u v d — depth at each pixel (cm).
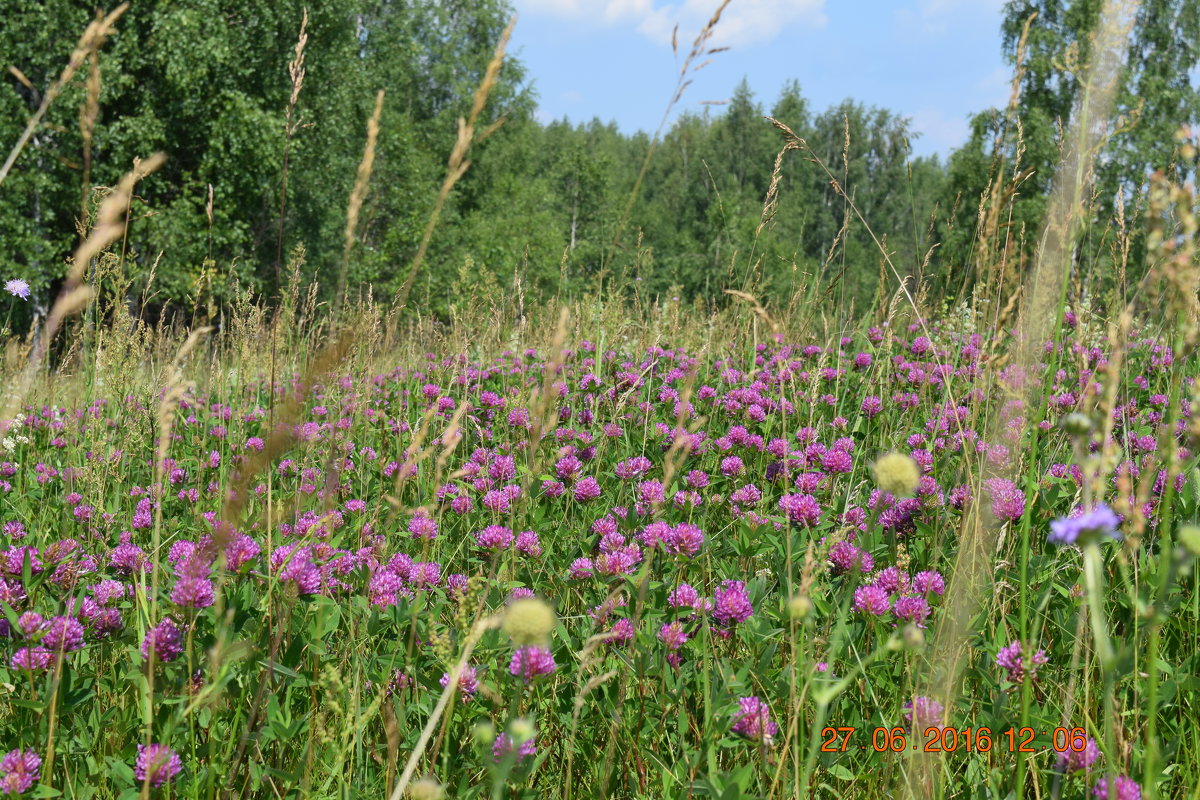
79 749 182
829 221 5894
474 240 3534
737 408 396
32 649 177
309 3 2227
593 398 411
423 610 200
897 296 396
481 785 162
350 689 186
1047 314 169
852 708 184
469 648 128
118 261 328
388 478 330
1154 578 166
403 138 2945
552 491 296
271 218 2295
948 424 322
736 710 164
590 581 235
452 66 3912
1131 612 188
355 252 2603
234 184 2159
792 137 373
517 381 526
